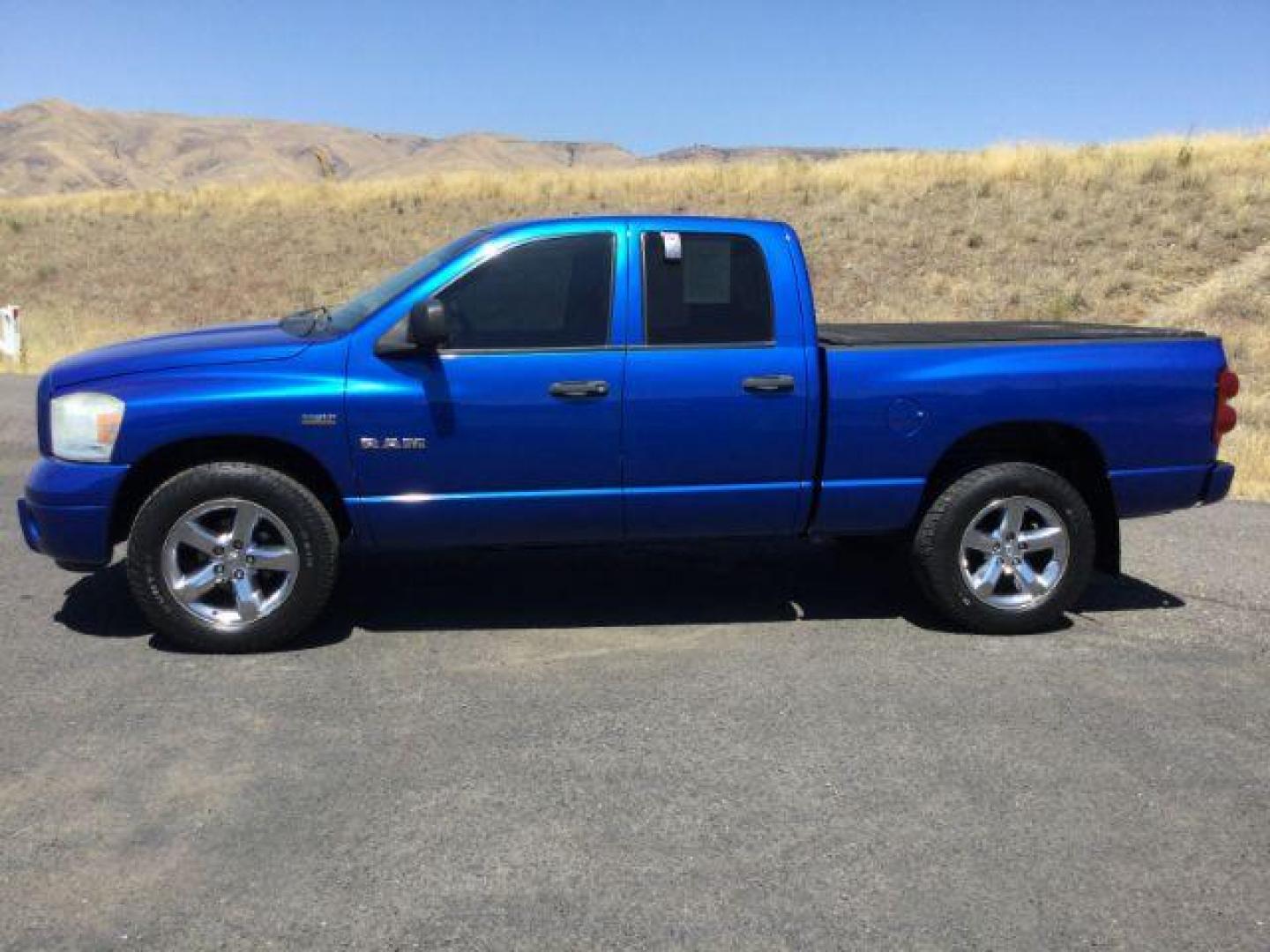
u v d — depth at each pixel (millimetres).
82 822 3459
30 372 15188
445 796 3646
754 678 4699
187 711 4285
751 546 6797
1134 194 23141
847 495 5148
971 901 3094
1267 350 15906
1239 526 7328
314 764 3859
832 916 3016
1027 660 4945
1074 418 5207
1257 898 3125
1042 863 3291
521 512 4969
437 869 3217
